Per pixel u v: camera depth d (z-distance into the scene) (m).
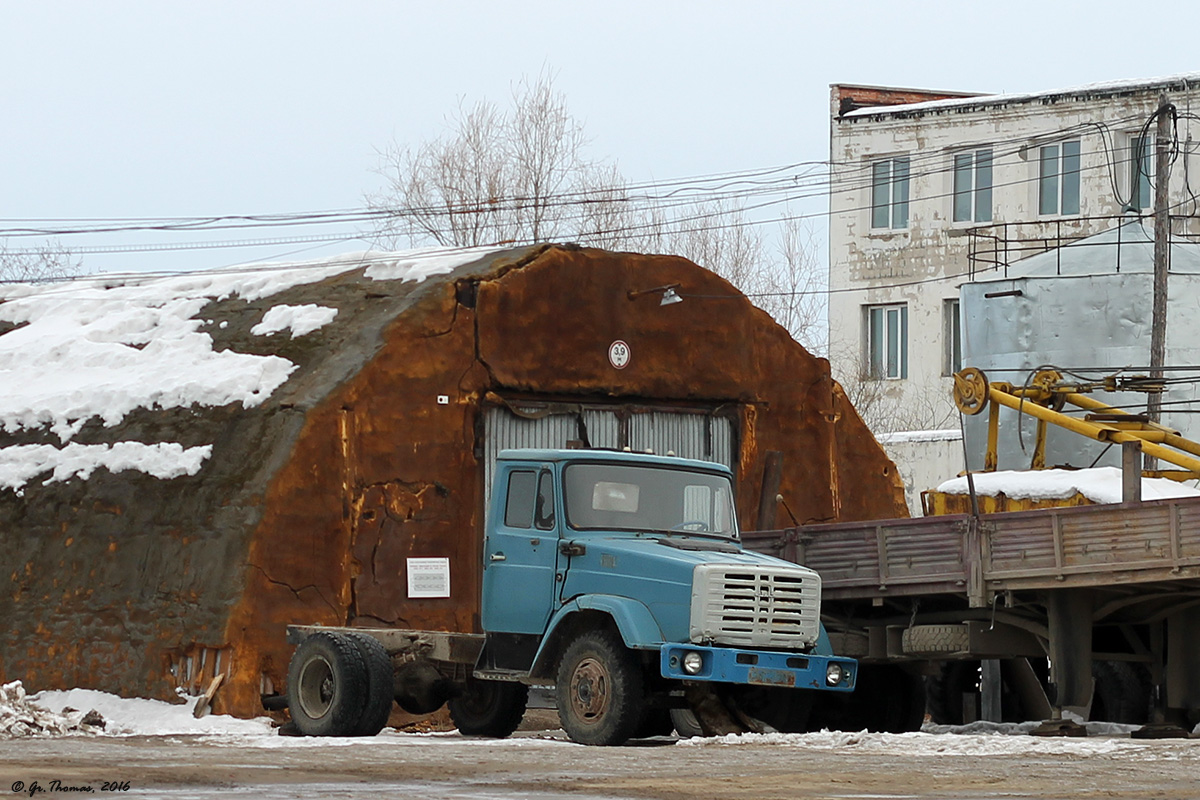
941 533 34.84
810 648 32.88
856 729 37.16
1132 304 67.94
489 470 45.34
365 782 23.30
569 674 32.50
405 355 43.88
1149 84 89.06
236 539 40.25
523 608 34.03
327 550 41.50
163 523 41.72
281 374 44.09
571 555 33.31
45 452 45.28
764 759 27.47
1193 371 67.75
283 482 40.91
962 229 94.69
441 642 35.44
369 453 42.78
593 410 47.69
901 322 97.19
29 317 54.34
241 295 50.41
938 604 36.06
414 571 43.19
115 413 45.22
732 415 50.47
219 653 39.53
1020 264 70.94
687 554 32.47
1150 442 45.59
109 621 41.41
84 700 40.47
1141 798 21.53
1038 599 34.47
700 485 34.84
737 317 50.66
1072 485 46.00
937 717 42.22
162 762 26.45
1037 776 24.52
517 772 25.00
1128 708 38.84
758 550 37.94
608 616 32.66
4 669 42.47
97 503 43.09
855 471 53.16
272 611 40.19
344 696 33.88
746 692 34.50
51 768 24.88
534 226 90.56
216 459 42.19
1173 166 88.06
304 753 28.86
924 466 79.75
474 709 37.19
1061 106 91.69
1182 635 34.56
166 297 52.19
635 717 31.52
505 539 34.59
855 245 98.12
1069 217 91.31
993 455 49.78
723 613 31.67
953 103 94.94
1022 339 69.12
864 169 98.00
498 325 45.75
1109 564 32.31
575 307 47.38
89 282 57.34
